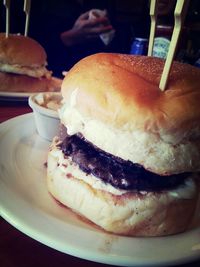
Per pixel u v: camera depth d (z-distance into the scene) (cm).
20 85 44
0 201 19
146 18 78
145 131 18
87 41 78
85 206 20
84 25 76
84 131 20
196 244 19
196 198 21
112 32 77
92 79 20
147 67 20
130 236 19
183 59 47
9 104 42
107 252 17
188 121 18
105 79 19
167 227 19
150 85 19
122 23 82
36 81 45
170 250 18
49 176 23
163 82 19
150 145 18
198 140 19
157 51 44
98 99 19
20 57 44
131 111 18
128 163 19
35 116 32
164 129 18
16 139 30
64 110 22
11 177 24
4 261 17
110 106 18
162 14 45
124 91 18
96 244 17
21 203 20
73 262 17
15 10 74
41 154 29
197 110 18
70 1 81
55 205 21
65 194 21
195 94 19
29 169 26
